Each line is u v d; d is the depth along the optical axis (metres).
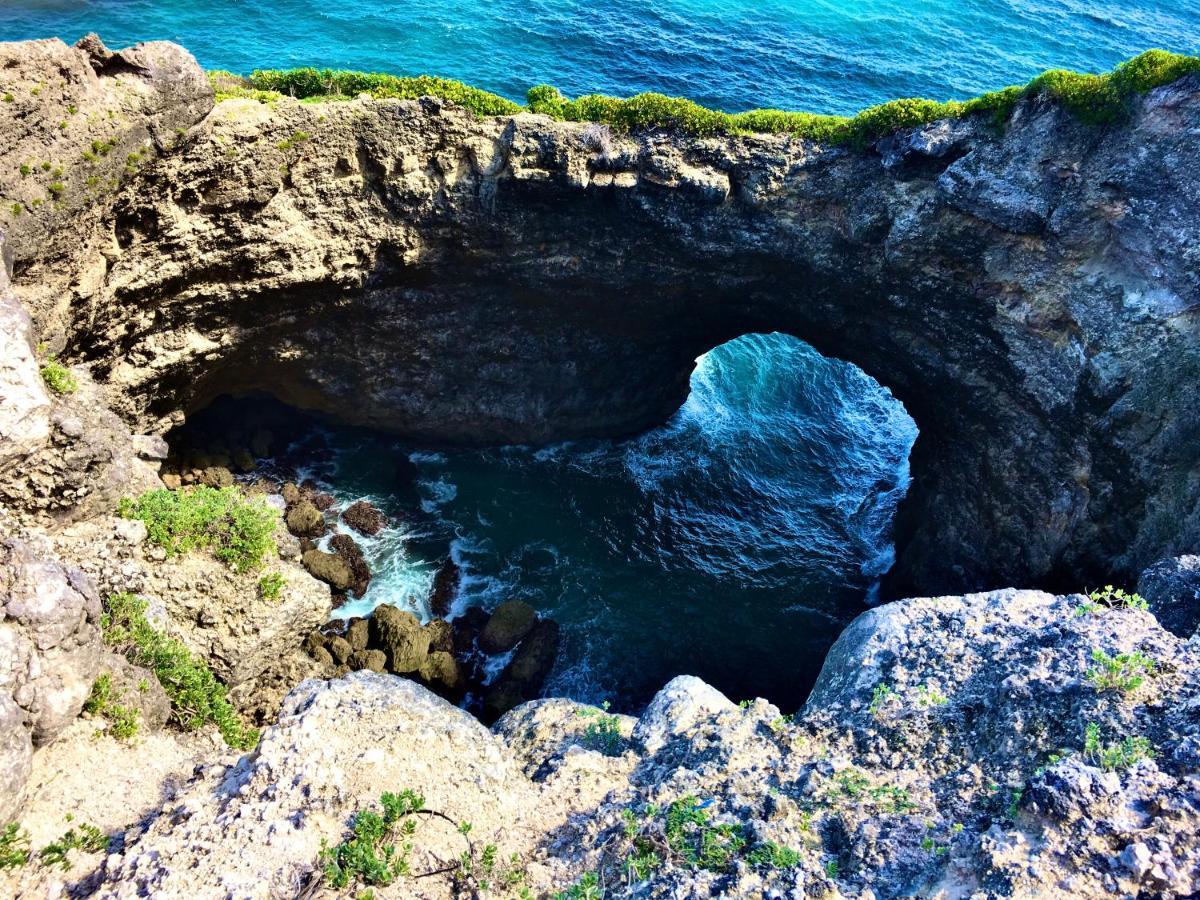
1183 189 26.41
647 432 46.38
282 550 30.38
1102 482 30.25
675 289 36.41
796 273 34.69
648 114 31.67
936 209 30.62
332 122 29.09
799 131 31.58
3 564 17.97
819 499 44.53
